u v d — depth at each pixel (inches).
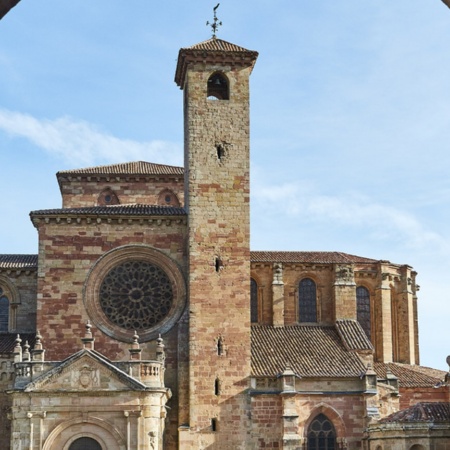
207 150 2768.2
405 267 3408.0
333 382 2650.1
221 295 2664.9
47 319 2630.4
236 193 2746.1
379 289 3299.7
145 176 3260.3
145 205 3110.2
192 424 2559.1
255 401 2598.4
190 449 2539.4
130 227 2738.7
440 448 2282.2
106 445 2257.6
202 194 2731.3
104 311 2674.7
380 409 2746.1
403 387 2952.8
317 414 2625.5
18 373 2297.0
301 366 2699.3
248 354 2632.9
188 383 2603.3
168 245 2741.1
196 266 2677.2
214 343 2628.0
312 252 3398.1
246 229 2726.4
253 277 3174.2
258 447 2568.9
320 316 3174.2
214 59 2824.8
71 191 3230.8
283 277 3189.0
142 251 2723.9
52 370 2276.1
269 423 2591.0
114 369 2283.5
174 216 2736.2
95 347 2632.9
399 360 3356.3
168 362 2650.1
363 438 2564.0
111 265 2709.2
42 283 2655.0
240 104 2815.0
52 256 2677.2
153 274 2728.8
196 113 2787.9
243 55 2824.8
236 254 2704.2
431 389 2962.6
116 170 3316.9
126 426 2267.5
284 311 3154.5
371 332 3299.7
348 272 3157.0
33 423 2249.0
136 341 2384.4
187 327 2652.6
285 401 2578.7
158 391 2303.2
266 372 2652.6
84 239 2706.7
